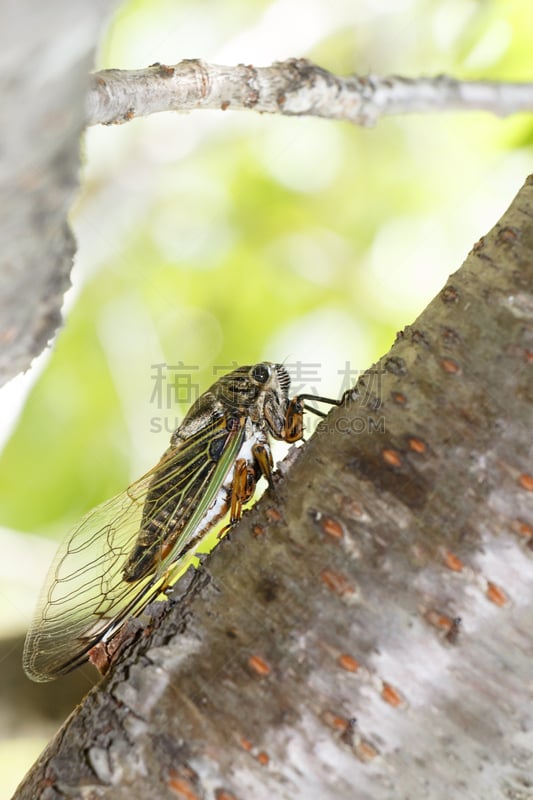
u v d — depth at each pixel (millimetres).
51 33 292
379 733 460
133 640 468
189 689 462
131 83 481
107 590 506
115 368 583
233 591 464
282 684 461
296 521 465
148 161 590
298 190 590
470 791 460
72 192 354
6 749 535
